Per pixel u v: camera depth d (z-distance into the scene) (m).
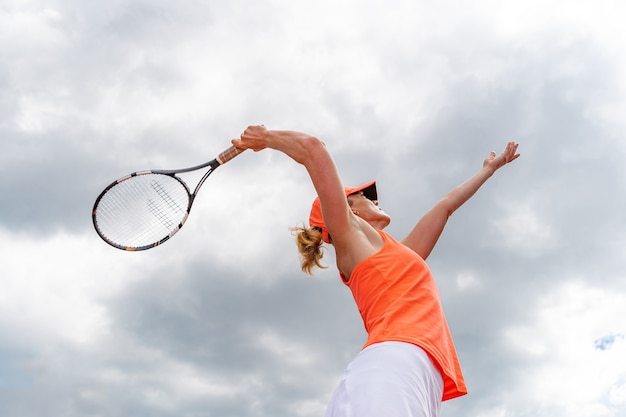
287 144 3.72
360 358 3.02
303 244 4.05
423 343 3.03
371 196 4.45
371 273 3.41
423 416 2.79
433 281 3.49
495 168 4.70
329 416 2.89
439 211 4.33
